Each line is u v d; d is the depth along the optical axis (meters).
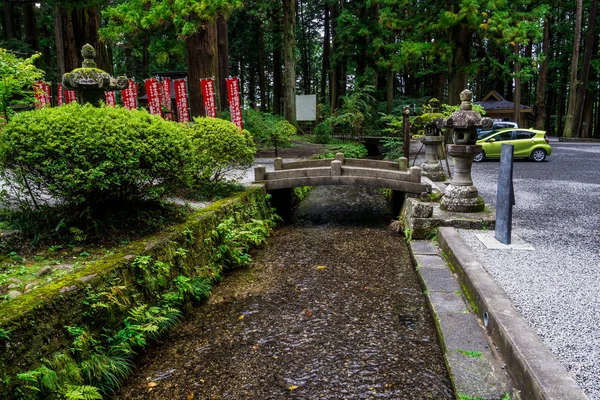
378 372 3.37
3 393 2.29
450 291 4.61
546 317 3.36
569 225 6.50
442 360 3.51
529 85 42.56
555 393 2.30
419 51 16.28
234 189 7.78
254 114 16.47
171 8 10.84
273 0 24.64
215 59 13.70
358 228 8.45
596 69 28.72
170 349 3.82
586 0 29.12
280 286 5.34
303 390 3.17
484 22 15.00
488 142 15.62
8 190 5.74
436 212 7.03
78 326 3.00
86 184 3.98
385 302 4.75
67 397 2.58
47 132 3.94
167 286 4.30
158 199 5.31
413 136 14.30
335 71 29.17
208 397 3.12
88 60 5.94
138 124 4.50
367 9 26.77
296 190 11.63
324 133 20.92
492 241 5.64
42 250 4.07
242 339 3.99
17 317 2.51
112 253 3.93
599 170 12.98
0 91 5.32
